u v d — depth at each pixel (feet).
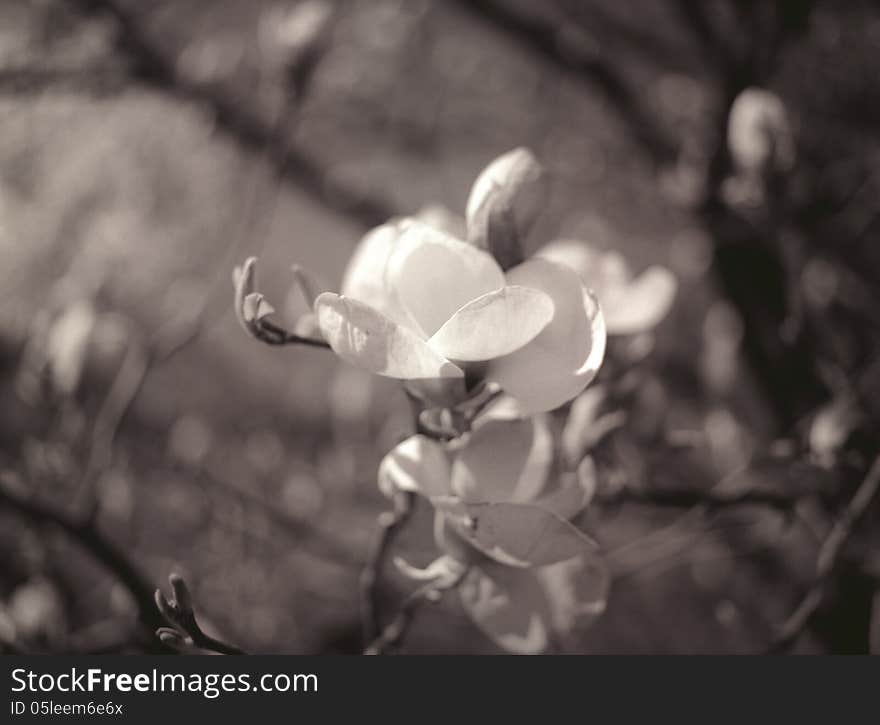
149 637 4.77
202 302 5.24
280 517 6.96
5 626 5.02
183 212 9.20
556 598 4.06
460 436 3.93
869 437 4.68
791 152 5.10
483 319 3.76
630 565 5.85
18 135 8.97
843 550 5.03
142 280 8.98
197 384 10.09
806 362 5.93
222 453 9.66
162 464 8.23
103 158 9.13
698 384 8.59
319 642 8.81
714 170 6.38
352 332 3.77
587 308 3.86
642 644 9.30
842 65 7.43
